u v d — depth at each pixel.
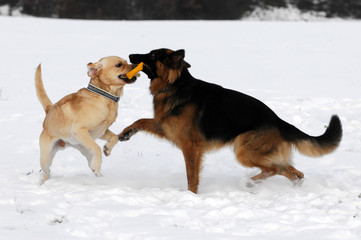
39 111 16.55
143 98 18.97
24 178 9.83
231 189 9.57
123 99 18.73
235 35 42.16
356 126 15.35
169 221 7.30
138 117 15.92
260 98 19.23
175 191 8.95
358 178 10.54
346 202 8.17
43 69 25.47
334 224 7.28
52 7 85.06
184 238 6.50
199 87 9.64
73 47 33.56
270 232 6.99
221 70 26.73
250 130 9.42
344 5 87.06
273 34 42.94
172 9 84.56
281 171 9.92
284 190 9.54
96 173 9.28
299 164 11.91
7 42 34.47
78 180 9.66
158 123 9.70
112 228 6.89
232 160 12.07
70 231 6.80
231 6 87.06
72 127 9.07
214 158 12.22
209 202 8.34
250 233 6.93
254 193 9.34
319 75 25.67
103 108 9.15
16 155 11.95
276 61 30.09
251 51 33.94
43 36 38.25
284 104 18.27
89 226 6.95
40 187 9.10
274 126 9.55
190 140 9.48
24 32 39.72
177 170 11.15
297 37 41.09
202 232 6.91
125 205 8.01
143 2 84.62
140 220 7.28
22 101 18.16
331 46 36.38
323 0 87.44
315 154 9.86
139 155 12.29
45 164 9.62
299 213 7.68
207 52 33.19
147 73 9.76
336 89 21.73
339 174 10.80
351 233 6.89
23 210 7.60
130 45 35.19
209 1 86.44
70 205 7.95
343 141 13.83
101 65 9.02
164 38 39.38
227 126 9.48
